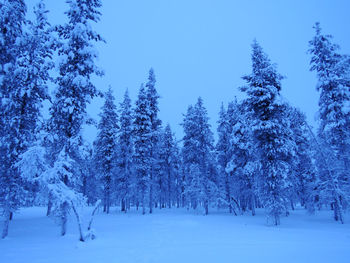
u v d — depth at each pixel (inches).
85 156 513.0
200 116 1141.1
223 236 440.1
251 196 960.9
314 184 748.6
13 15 547.5
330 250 295.4
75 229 572.1
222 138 1161.4
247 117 718.5
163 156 1491.1
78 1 575.5
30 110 563.2
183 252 308.8
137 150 1095.6
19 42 520.7
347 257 257.9
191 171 1142.3
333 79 689.6
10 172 508.1
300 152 983.0
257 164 681.0
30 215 1110.4
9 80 530.0
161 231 521.0
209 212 1141.7
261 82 673.0
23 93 514.6
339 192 629.0
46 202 471.8
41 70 553.3
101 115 1238.9
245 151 987.9
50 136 506.6
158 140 1175.6
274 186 624.4
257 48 714.2
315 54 747.4
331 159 698.8
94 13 597.0
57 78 556.1
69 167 486.9
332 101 692.1
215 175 1192.8
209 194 1058.1
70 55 534.3
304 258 259.9
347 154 674.8
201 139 1131.3
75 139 508.4
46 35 544.1
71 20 571.8
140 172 1075.3
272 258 265.6
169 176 1530.5
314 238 395.5
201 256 285.0
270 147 636.1
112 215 993.5
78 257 293.4
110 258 284.8
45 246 369.7
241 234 459.8
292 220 714.8
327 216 815.7
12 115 526.9
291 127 975.6
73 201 423.5
